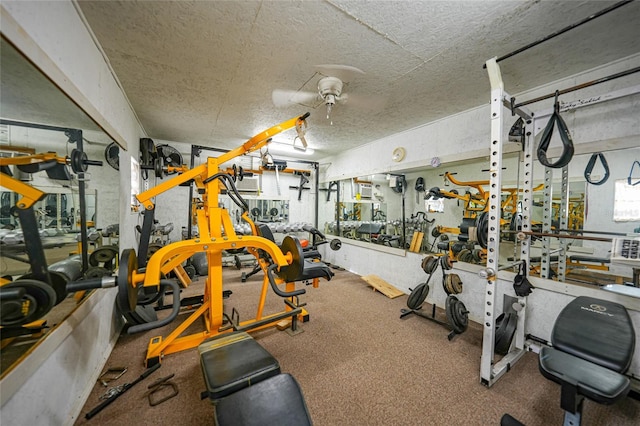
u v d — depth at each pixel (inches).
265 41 63.1
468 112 106.4
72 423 50.4
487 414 55.9
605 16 52.7
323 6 51.7
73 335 53.1
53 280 45.5
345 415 55.1
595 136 73.7
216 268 82.8
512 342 83.0
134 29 58.6
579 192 79.1
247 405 37.8
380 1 50.2
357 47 65.3
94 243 73.5
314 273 101.9
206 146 177.5
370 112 109.5
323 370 70.4
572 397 42.1
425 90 88.8
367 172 166.6
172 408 56.2
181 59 70.9
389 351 80.3
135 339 84.6
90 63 59.4
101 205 75.8
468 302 106.5
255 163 200.8
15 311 36.4
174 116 117.0
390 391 62.6
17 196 40.0
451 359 76.4
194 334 84.4
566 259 82.3
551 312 80.6
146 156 131.6
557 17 54.5
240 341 57.1
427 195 136.3
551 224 84.8
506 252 108.1
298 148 175.2
